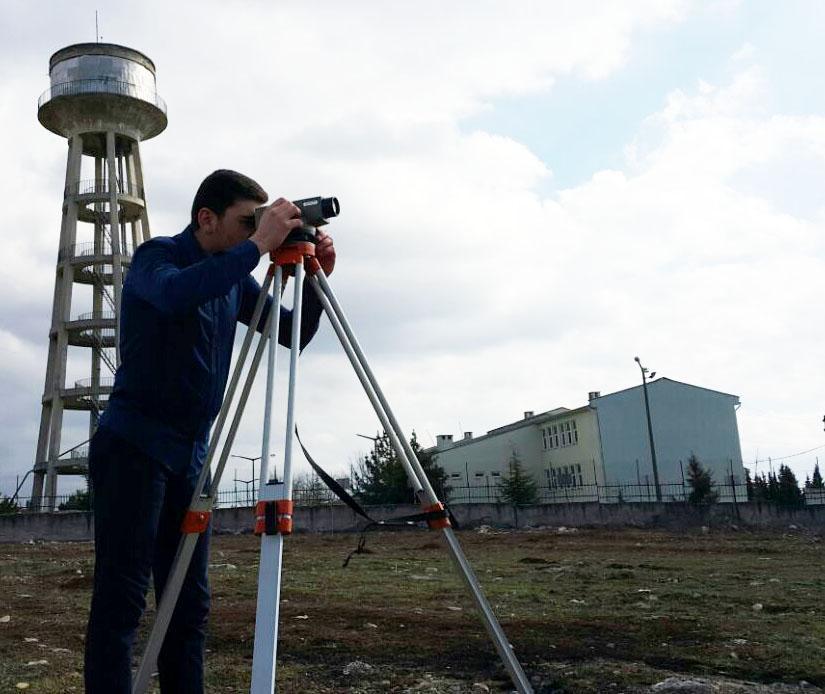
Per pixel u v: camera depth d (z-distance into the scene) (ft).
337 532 79.36
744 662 15.19
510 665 8.58
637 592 27.71
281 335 9.50
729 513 91.50
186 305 7.68
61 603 26.27
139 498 8.27
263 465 7.30
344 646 16.85
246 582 31.86
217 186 8.70
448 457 178.81
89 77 106.01
